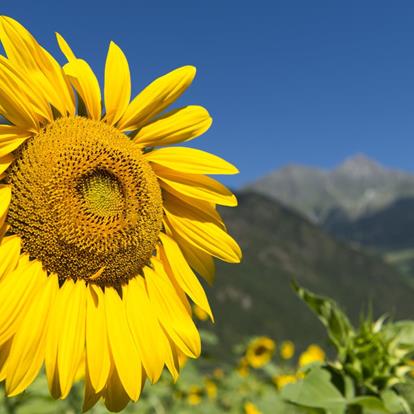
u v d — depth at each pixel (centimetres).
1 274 46
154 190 54
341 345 59
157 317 53
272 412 85
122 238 52
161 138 55
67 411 91
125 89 53
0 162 47
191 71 54
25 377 45
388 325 61
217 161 55
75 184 50
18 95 47
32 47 48
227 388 178
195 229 55
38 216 49
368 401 54
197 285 54
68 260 50
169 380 131
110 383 49
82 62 51
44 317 47
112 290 52
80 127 51
